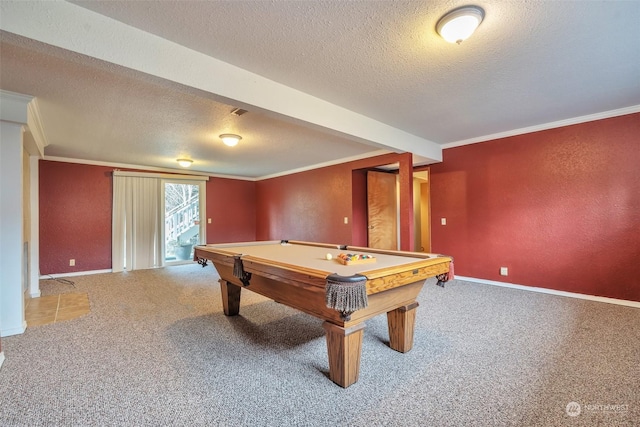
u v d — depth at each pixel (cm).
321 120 285
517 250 397
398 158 445
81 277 507
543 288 376
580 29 180
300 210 653
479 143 428
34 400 164
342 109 307
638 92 277
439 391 171
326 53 205
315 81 247
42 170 500
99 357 215
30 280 381
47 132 367
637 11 163
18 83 236
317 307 191
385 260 229
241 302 356
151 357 215
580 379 180
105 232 557
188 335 256
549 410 152
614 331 251
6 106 254
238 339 248
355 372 181
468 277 443
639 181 313
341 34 184
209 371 196
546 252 373
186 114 309
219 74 213
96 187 549
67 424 145
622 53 208
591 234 341
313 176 620
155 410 155
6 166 258
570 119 352
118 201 564
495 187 414
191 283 462
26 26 143
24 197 347
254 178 791
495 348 224
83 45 158
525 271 391
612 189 328
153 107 289
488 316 294
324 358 215
